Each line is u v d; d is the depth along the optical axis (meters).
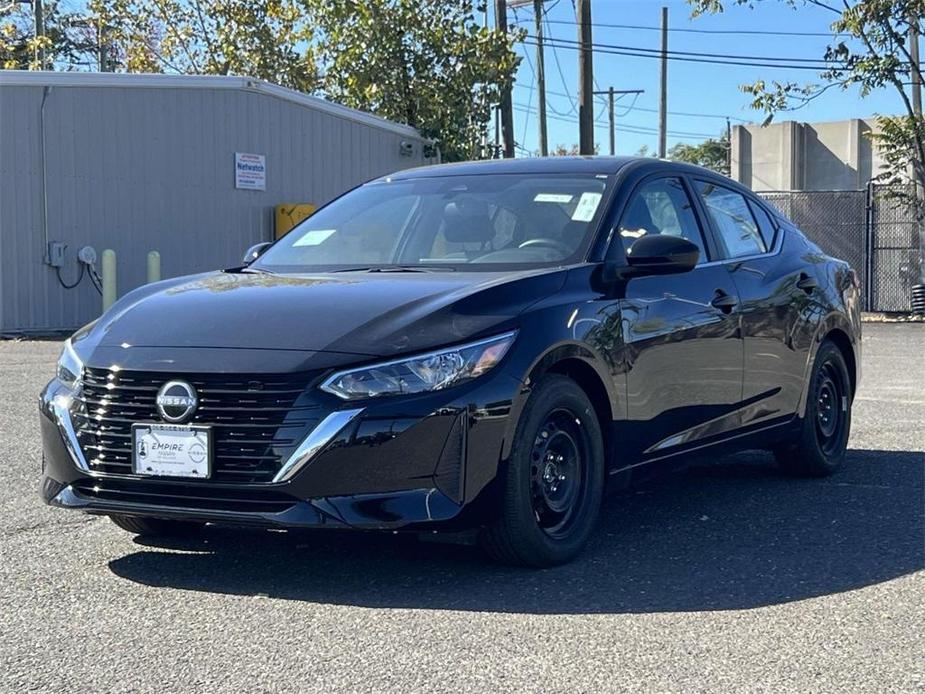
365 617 4.00
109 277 15.96
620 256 5.06
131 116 17.44
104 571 4.61
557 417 4.56
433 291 4.50
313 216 6.07
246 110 19.02
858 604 4.14
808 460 6.46
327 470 4.01
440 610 4.07
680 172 5.90
